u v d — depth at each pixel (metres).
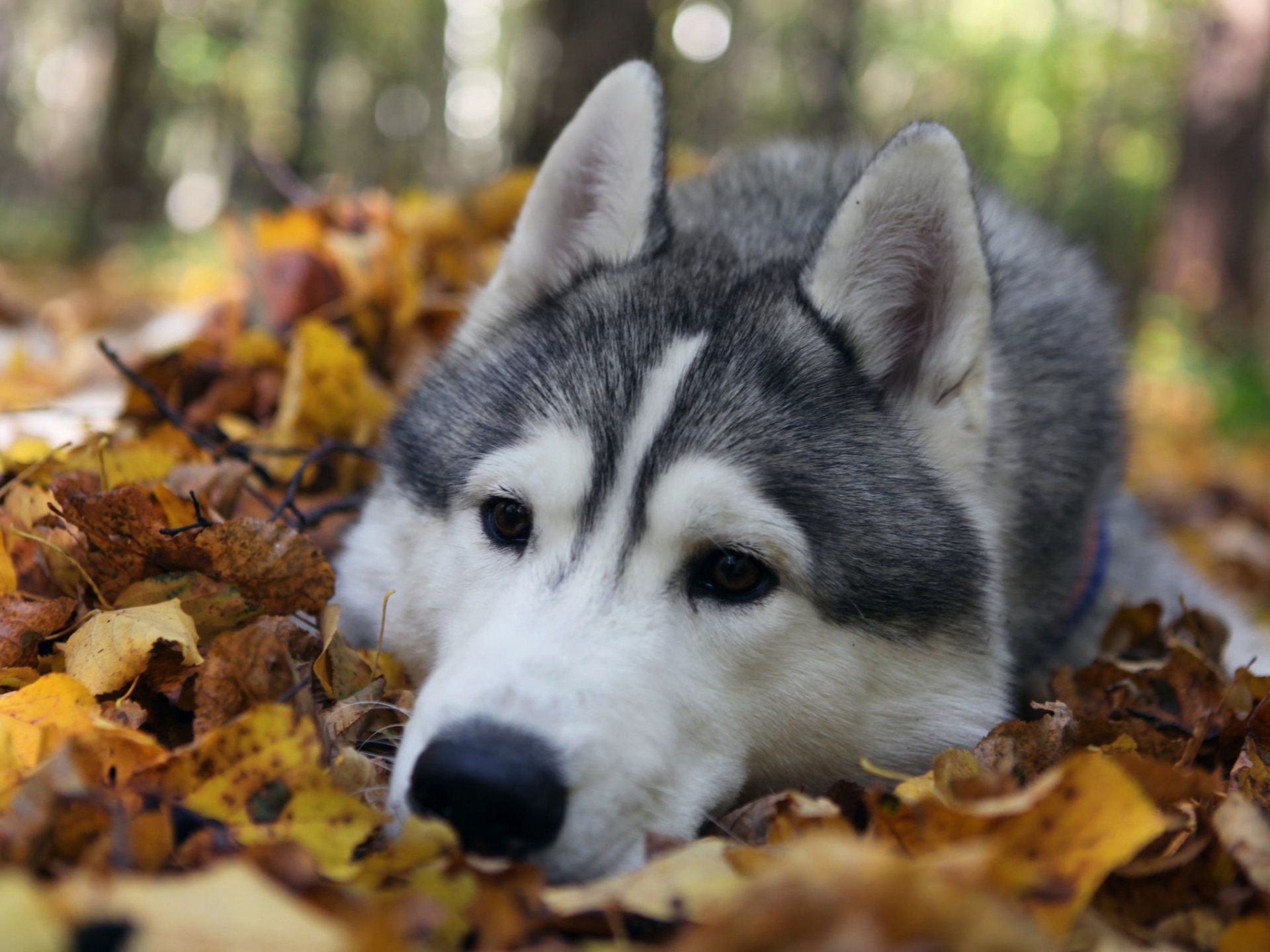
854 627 0.52
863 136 0.86
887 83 5.89
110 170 4.32
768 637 0.51
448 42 8.36
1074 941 0.41
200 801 0.42
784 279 0.59
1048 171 5.50
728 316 0.56
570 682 0.46
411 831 0.42
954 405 0.56
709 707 0.50
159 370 0.79
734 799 0.51
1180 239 3.18
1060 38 4.80
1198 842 0.45
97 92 4.41
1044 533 0.64
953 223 0.55
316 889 0.39
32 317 1.42
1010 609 0.62
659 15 1.92
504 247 0.65
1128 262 4.57
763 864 0.40
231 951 0.33
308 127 6.05
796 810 0.45
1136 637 0.69
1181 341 2.72
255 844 0.41
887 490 0.54
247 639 0.47
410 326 0.86
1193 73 3.17
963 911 0.34
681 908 0.39
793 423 0.53
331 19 6.37
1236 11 3.07
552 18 1.69
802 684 0.52
